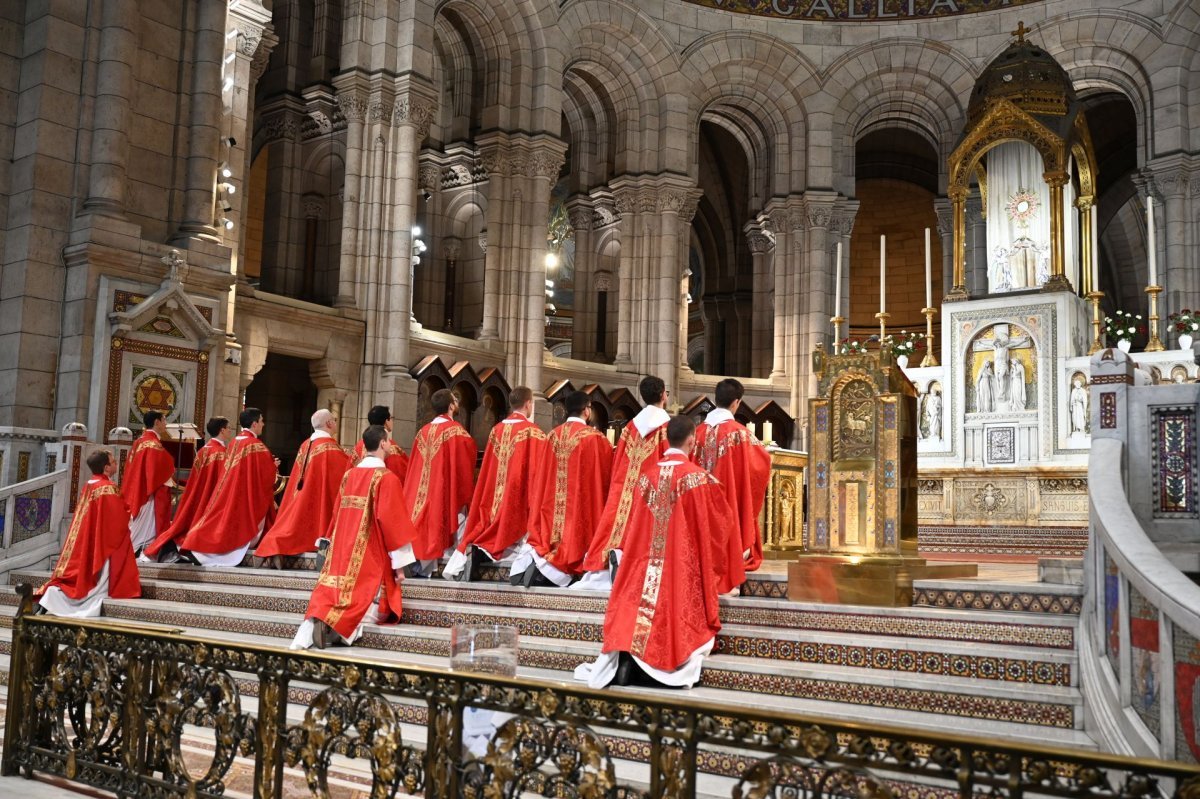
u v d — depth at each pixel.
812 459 8.42
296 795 6.05
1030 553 15.30
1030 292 16.98
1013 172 17.69
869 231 35.41
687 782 4.42
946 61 26.50
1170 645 5.18
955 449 16.30
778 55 26.70
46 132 15.71
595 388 23.81
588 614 8.48
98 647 6.55
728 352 34.16
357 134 20.62
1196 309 23.27
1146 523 7.71
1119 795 3.53
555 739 4.83
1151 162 23.91
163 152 16.91
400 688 5.21
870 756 4.03
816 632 7.64
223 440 13.46
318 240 22.33
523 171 23.52
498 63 23.55
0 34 15.86
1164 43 24.03
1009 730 6.13
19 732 6.97
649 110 25.69
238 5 19.12
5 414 15.16
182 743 7.36
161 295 15.85
